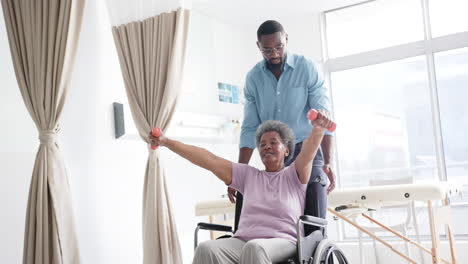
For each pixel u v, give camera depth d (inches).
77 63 151.6
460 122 199.6
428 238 196.9
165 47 144.6
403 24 212.2
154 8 146.6
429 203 128.0
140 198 168.9
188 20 148.1
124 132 158.9
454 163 200.2
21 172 131.2
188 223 189.9
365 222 208.1
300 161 88.6
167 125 144.3
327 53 227.3
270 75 107.8
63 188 127.3
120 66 150.9
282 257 80.0
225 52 223.3
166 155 183.6
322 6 217.3
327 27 227.9
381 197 121.6
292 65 106.0
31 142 134.4
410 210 172.7
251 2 205.5
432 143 205.0
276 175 91.4
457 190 132.5
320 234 87.3
